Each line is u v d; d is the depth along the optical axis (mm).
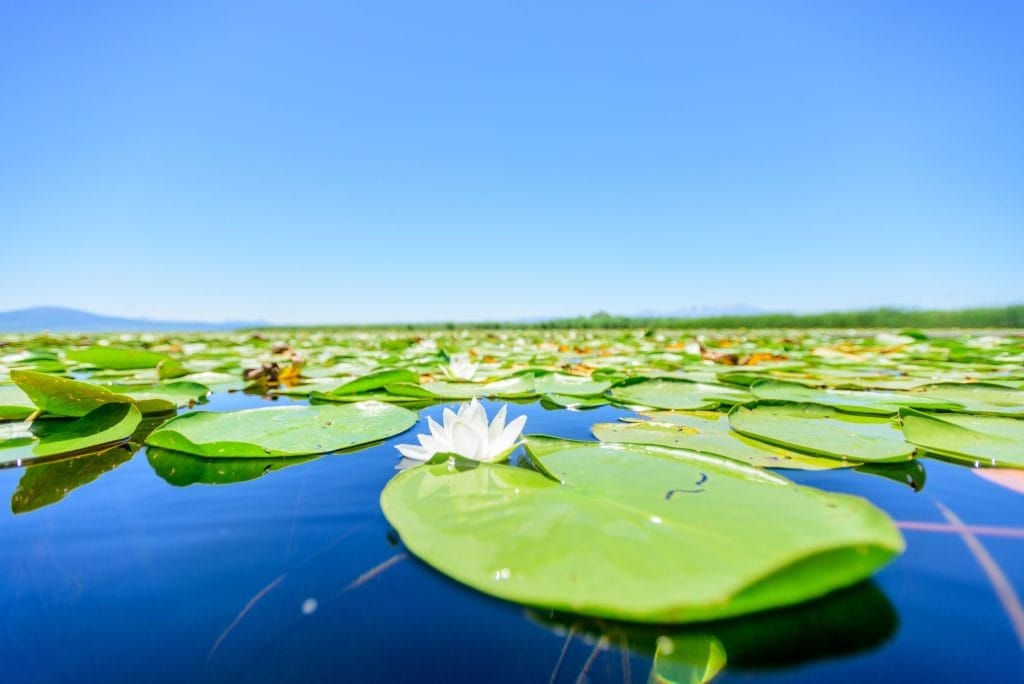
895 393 2377
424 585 754
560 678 568
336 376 3465
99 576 787
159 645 627
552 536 813
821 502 856
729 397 2354
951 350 4652
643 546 761
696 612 616
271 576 785
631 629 644
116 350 3285
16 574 792
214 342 9688
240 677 575
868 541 651
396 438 1692
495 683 565
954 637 628
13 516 1013
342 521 991
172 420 1581
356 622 669
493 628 660
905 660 591
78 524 974
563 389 2645
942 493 1114
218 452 1407
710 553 724
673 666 586
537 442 1377
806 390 2471
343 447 1546
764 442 1560
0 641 632
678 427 1787
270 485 1201
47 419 1838
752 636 635
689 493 974
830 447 1422
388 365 4070
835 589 701
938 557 825
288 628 658
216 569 808
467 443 1268
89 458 1432
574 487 1045
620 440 1596
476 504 965
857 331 14578
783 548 707
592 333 15367
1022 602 699
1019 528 935
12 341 8969
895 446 1438
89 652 614
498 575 712
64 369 3514
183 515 1021
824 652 606
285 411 1931
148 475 1277
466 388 2797
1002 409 1960
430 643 630
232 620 675
